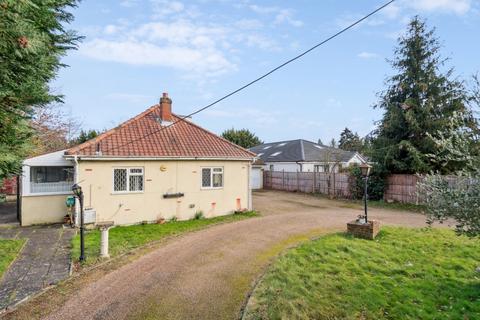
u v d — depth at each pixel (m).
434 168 18.27
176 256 8.88
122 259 8.58
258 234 11.60
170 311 5.59
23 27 4.01
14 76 4.90
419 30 19.80
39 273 7.41
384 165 20.00
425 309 5.56
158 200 14.32
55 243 10.16
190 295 6.25
